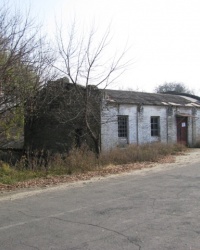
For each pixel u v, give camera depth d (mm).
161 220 6621
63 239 5707
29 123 20469
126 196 9188
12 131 16516
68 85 18594
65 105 19078
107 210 7625
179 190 9758
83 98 18062
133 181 11922
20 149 20609
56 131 20281
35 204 8648
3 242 5676
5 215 7566
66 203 8594
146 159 18047
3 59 12797
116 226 6320
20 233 6148
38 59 15055
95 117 18703
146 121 25234
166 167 15727
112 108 22406
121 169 15047
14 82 13812
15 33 13117
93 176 13383
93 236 5801
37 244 5508
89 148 17797
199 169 14641
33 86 15023
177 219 6656
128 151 18281
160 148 21375
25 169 14188
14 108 15008
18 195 10000
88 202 8602
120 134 23234
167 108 27219
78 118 18969
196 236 5613
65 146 19891
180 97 32031
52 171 14062
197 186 10336
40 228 6418
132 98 24938
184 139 28906
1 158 18469
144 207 7766
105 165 15953
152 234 5777
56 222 6801
